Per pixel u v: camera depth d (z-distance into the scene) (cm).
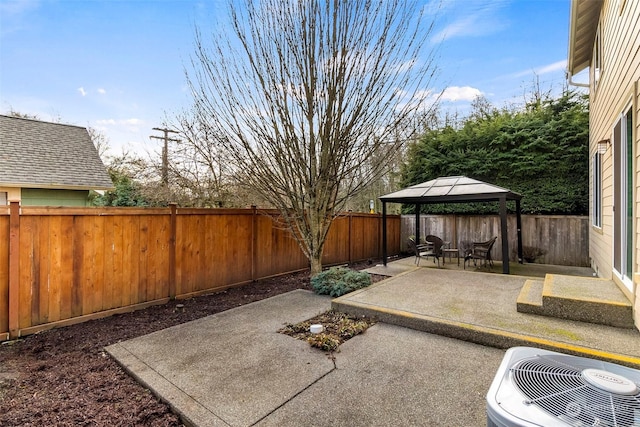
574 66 803
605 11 543
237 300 524
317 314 436
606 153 535
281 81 563
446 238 1063
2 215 361
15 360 316
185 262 531
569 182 887
